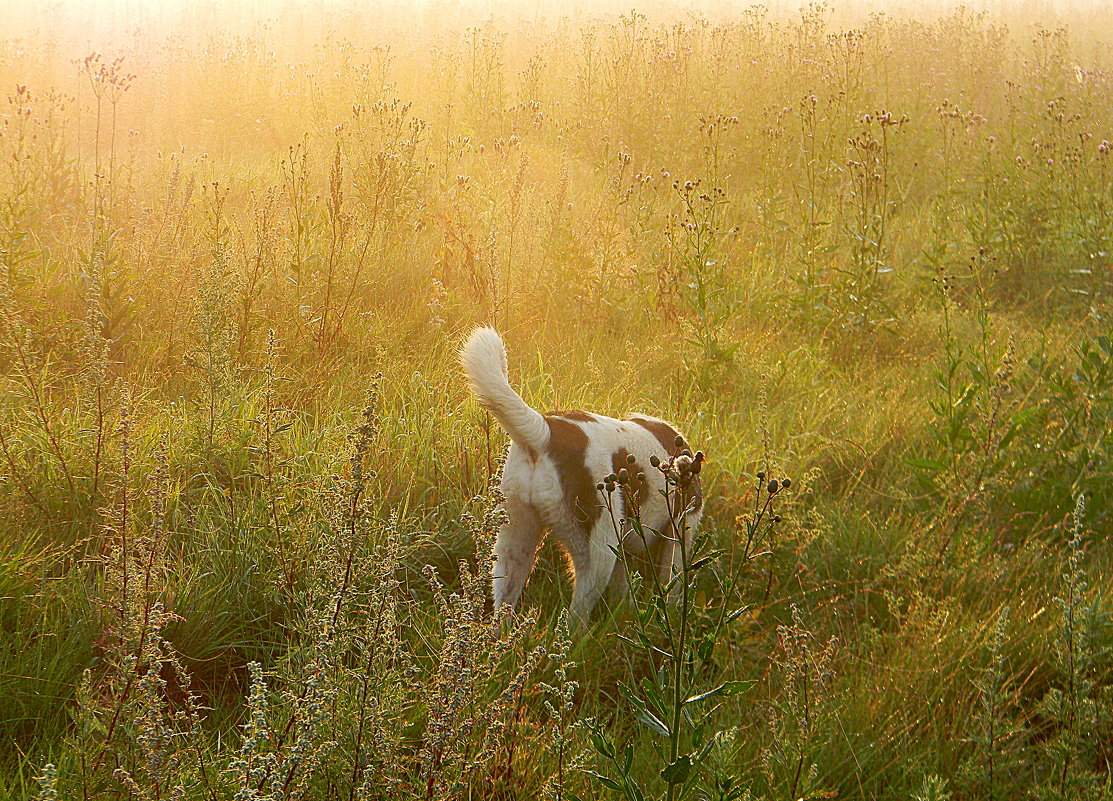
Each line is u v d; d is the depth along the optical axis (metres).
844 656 4.06
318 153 12.15
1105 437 5.69
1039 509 5.49
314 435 5.04
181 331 5.97
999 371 5.62
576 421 4.15
